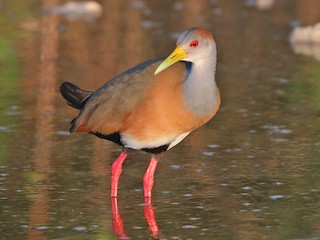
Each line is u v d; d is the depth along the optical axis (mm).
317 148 15453
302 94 19141
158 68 12664
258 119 17406
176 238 11602
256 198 13047
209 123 17219
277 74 20797
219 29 25188
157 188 13617
